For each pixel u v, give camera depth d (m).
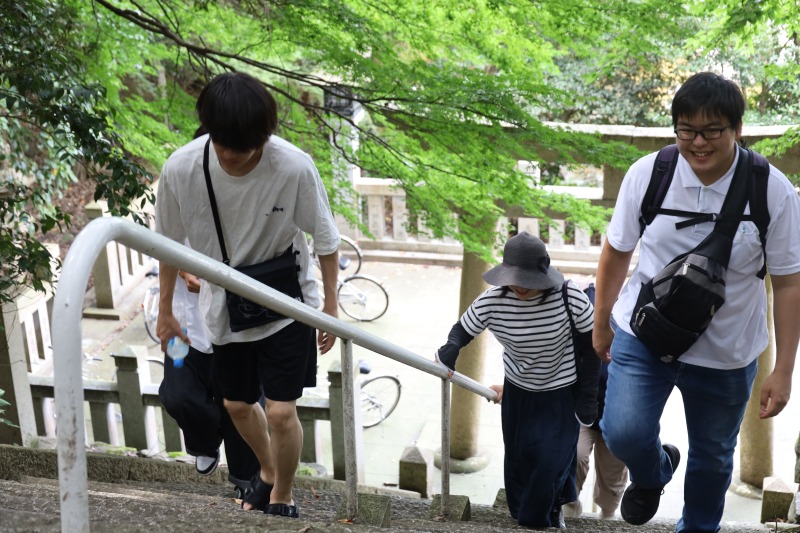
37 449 7.22
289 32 8.40
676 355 4.05
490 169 8.64
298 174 3.76
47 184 11.89
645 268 4.08
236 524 3.53
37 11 6.60
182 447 9.66
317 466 9.51
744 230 3.78
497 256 10.18
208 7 9.09
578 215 8.84
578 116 18.81
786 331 3.87
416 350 16.06
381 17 8.66
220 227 3.91
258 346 4.36
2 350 8.95
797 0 7.78
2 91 6.45
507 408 5.73
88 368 14.94
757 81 16.05
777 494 7.16
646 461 4.40
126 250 17.25
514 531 5.28
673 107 3.62
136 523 3.28
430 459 8.81
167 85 9.52
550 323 5.22
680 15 7.74
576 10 7.83
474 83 8.26
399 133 9.14
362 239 20.53
